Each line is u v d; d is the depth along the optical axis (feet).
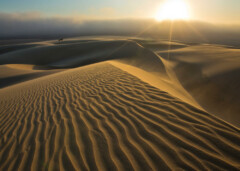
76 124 10.89
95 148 8.36
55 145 9.09
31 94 20.89
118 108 12.19
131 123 10.01
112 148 8.19
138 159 7.30
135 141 8.42
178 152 7.32
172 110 10.59
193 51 64.03
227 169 6.23
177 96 13.50
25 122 12.69
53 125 11.30
